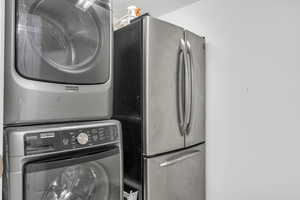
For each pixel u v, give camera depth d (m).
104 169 0.97
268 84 1.48
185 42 1.55
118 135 1.05
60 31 0.90
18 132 0.71
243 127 1.61
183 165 1.51
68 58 0.93
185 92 1.52
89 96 0.97
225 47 1.72
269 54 1.48
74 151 0.85
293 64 1.38
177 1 1.94
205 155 1.83
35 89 0.78
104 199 0.98
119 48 1.46
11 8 0.72
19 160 0.69
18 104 0.73
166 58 1.38
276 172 1.44
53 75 0.83
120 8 2.04
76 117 0.91
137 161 1.30
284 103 1.41
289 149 1.39
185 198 1.53
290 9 1.39
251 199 1.56
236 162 1.64
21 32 0.75
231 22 1.69
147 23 1.26
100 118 1.04
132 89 1.35
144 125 1.26
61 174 0.83
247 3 1.60
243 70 1.61
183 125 1.50
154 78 1.29
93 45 1.01
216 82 1.77
